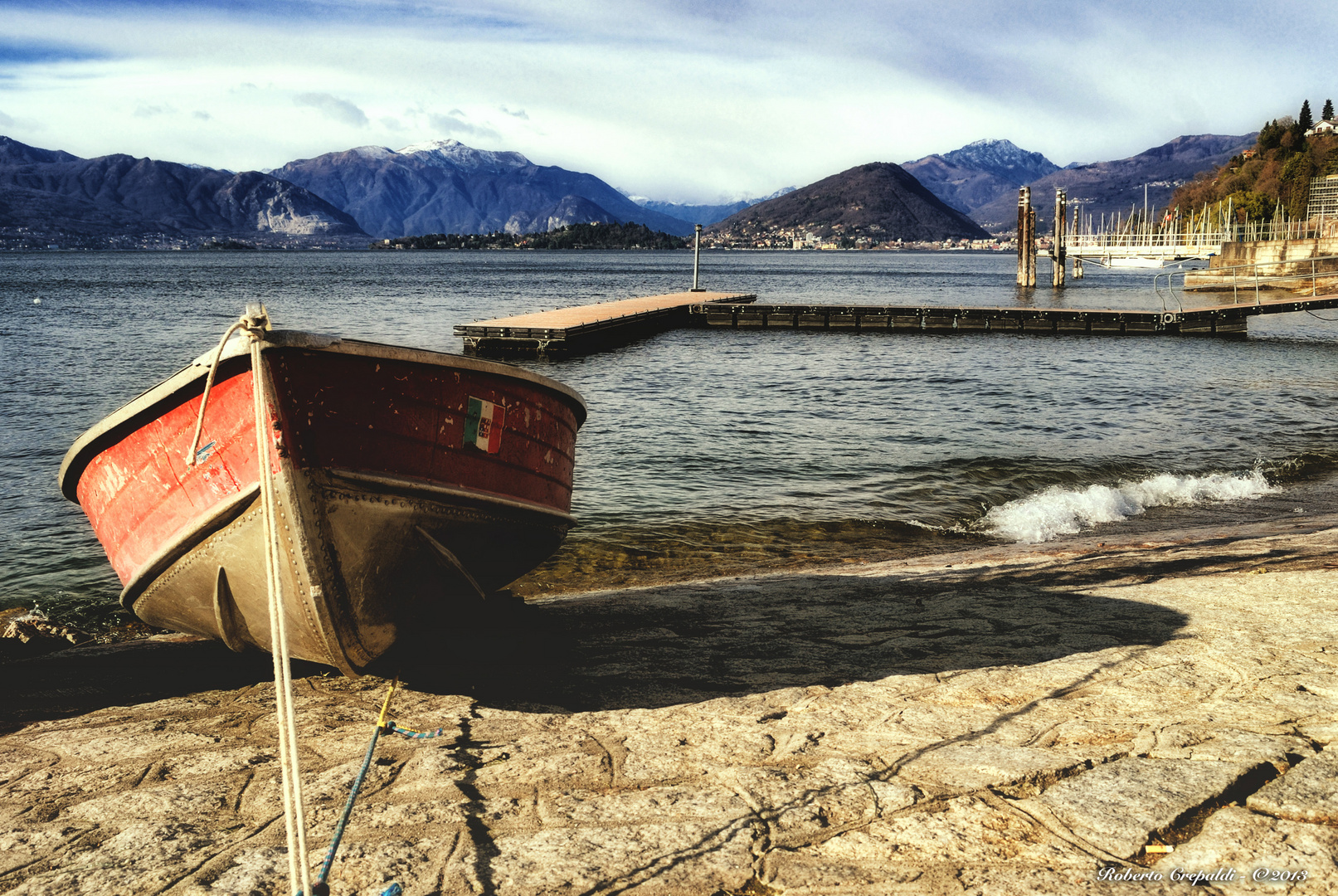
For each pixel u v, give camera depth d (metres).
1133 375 25.80
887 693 4.61
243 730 4.57
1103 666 4.73
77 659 6.34
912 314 40.19
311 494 4.43
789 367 27.91
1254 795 3.18
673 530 10.68
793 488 12.84
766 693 4.79
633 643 5.96
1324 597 5.79
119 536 5.33
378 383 4.63
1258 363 28.70
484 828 3.30
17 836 3.42
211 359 4.27
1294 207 87.38
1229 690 4.24
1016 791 3.36
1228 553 8.06
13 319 42.81
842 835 3.10
